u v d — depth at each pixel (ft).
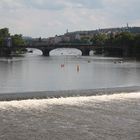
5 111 221.25
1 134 180.55
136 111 232.12
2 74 636.07
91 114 221.66
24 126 193.77
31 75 626.64
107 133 186.09
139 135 184.14
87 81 541.75
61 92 288.71
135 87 330.13
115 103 252.62
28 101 249.14
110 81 541.75
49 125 196.65
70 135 181.98
